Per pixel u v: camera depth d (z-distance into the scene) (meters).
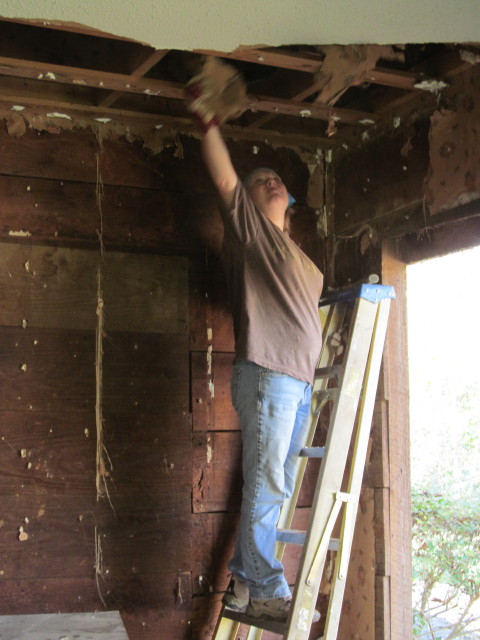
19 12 1.92
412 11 1.89
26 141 2.76
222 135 3.06
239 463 2.93
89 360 2.75
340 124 3.04
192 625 2.77
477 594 4.09
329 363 2.84
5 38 2.34
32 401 2.66
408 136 2.75
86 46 2.44
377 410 2.83
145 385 2.82
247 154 3.10
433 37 2.04
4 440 2.61
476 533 4.45
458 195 2.47
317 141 3.17
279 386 2.43
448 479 5.22
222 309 2.98
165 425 2.83
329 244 3.21
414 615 4.15
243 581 2.51
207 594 2.81
